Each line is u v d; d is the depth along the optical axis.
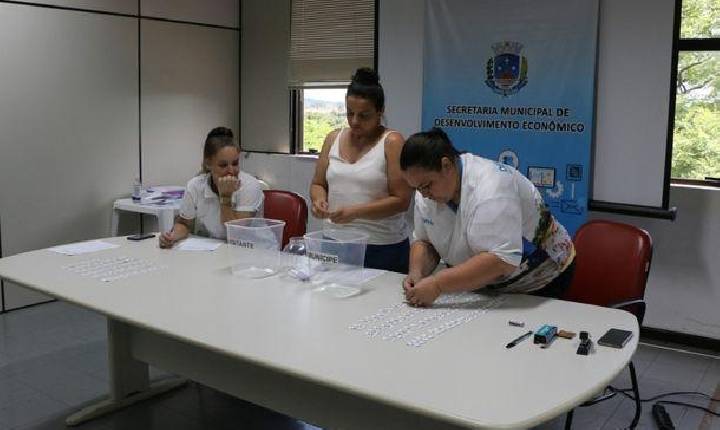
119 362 2.92
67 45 4.29
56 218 4.37
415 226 2.34
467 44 4.12
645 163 3.71
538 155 3.95
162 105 4.95
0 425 2.77
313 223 4.87
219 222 3.00
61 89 4.30
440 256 2.33
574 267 2.43
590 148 3.79
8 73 4.00
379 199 2.70
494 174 2.03
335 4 4.82
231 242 2.56
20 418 2.84
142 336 2.78
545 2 3.81
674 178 3.86
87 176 4.52
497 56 4.02
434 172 1.97
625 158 3.76
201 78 5.21
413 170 1.98
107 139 4.62
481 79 4.09
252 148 5.48
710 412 3.01
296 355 1.66
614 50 3.72
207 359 2.43
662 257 3.82
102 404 2.89
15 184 4.12
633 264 2.47
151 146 4.92
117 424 2.82
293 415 2.09
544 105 3.89
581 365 1.61
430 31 4.25
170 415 2.91
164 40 4.90
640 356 3.67
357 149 2.75
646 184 3.71
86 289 2.23
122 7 4.59
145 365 3.03
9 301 4.20
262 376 2.18
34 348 3.61
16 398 3.02
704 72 3.63
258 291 2.22
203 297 2.15
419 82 4.46
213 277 2.38
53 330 3.90
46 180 4.29
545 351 1.70
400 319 1.94
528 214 2.12
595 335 1.83
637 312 2.40
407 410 1.41
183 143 5.15
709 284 3.71
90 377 3.26
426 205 2.22
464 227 2.09
